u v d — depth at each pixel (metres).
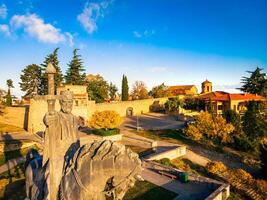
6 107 54.69
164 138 44.00
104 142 6.80
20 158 31.75
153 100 78.88
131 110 72.44
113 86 96.25
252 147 38.91
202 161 34.38
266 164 29.36
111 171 6.57
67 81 71.75
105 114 40.75
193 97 78.19
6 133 46.84
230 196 22.97
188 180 24.05
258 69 87.69
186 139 43.53
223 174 28.53
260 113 46.56
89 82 74.88
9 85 76.62
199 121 41.97
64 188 7.21
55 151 7.86
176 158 34.44
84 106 55.84
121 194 6.75
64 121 8.10
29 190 8.99
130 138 40.34
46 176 7.87
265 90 84.31
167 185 23.11
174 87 108.19
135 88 97.50
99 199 6.73
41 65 70.19
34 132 47.75
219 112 66.69
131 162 6.60
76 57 71.62
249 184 25.67
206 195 21.16
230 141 40.16
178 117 63.09
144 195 21.02
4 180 23.30
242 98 68.12
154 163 27.80
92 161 6.73
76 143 8.31
